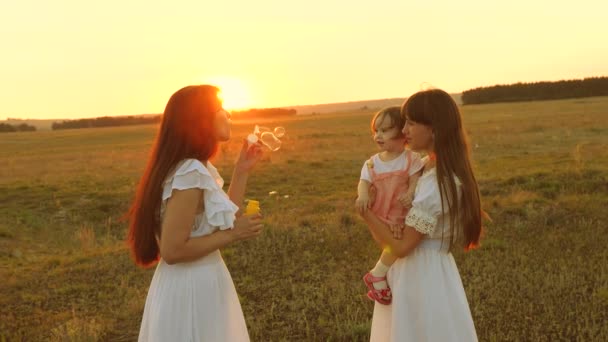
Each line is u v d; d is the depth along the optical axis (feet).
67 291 23.93
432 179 9.76
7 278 26.63
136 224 9.65
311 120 238.68
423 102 9.84
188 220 9.14
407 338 10.07
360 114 293.23
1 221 43.21
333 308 19.85
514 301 19.70
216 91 9.79
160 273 9.94
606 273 22.11
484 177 46.57
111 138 182.09
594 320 17.43
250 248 28.48
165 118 9.58
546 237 28.14
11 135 236.43
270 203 45.34
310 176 59.93
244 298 21.56
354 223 32.94
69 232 40.91
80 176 69.15
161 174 9.35
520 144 79.56
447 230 10.02
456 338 9.89
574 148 69.26
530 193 37.76
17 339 18.72
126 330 19.30
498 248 26.63
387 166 10.80
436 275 9.99
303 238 29.76
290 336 18.02
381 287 10.78
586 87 348.18
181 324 9.50
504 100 368.68
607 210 32.60
